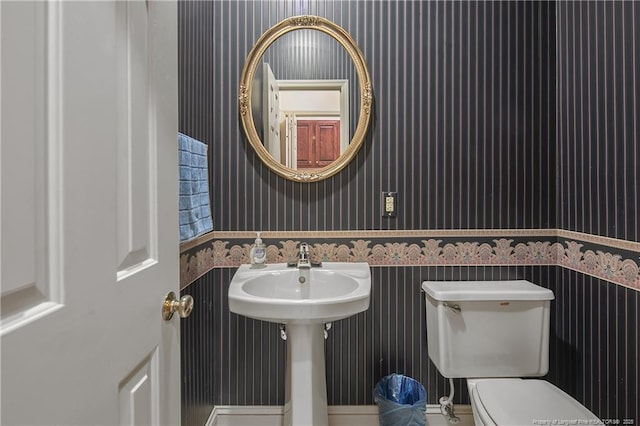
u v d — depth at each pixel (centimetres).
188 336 141
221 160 173
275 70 172
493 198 173
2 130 37
